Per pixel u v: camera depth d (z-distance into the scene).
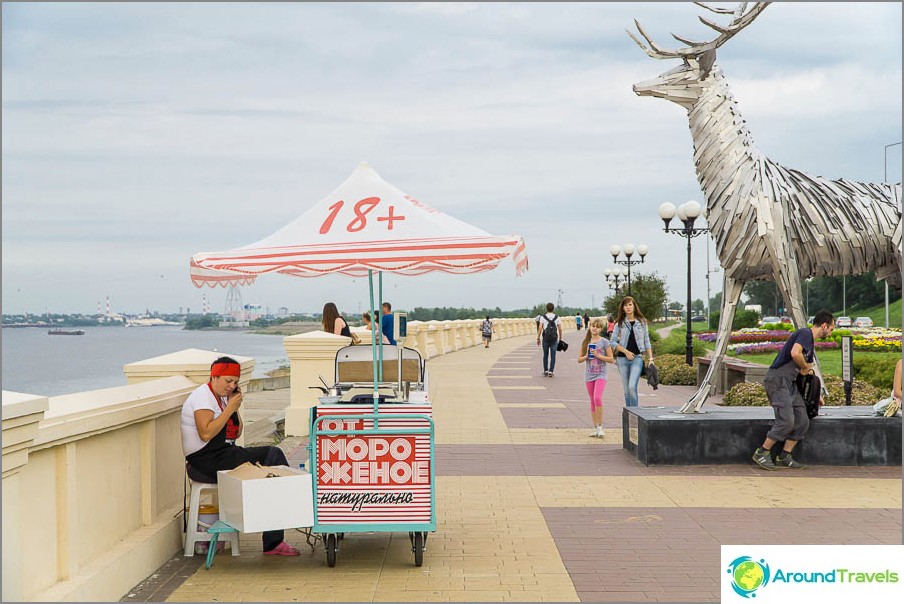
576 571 6.43
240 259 6.51
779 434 10.15
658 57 10.84
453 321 39.56
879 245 10.63
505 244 6.27
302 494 6.42
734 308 11.05
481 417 15.40
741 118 10.91
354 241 6.57
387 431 6.54
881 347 27.25
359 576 6.38
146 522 6.70
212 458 6.74
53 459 5.24
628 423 11.61
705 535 7.39
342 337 14.35
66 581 5.28
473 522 7.90
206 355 8.25
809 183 10.83
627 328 12.54
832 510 8.27
